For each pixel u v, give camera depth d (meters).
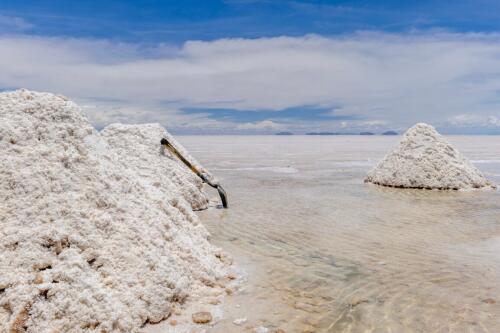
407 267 5.25
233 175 17.58
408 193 11.98
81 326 3.23
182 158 9.98
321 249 6.07
